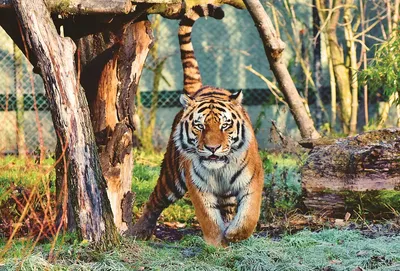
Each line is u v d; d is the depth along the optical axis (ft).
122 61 34.71
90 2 30.81
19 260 28.12
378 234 35.42
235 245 32.78
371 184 39.04
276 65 45.16
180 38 37.60
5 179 45.70
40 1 30.09
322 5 67.72
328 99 75.51
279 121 74.54
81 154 29.73
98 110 34.71
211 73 75.97
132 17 33.09
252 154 33.78
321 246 32.22
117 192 34.73
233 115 33.47
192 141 33.35
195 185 33.47
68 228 34.86
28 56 32.24
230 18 75.66
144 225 36.68
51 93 29.76
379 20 65.26
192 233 38.63
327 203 39.75
